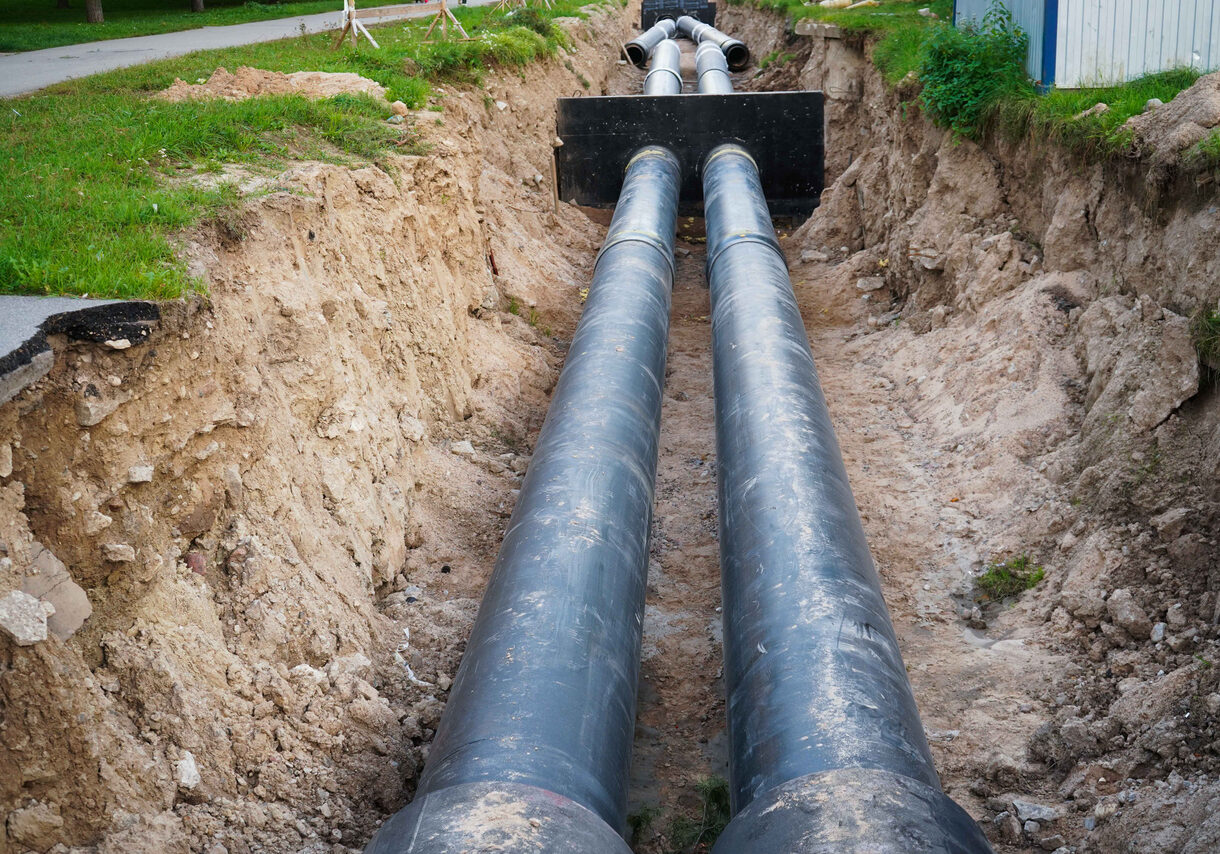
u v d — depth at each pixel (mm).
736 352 9070
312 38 19375
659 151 17281
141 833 4617
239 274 7055
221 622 5879
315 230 8164
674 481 10180
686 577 8617
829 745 4559
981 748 6449
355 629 6738
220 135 9477
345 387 7801
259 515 6406
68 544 4992
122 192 7469
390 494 8062
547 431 7672
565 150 17953
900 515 9156
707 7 39031
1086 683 6758
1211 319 7660
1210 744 5680
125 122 9750
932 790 4184
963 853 3842
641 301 10336
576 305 14508
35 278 5664
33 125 10102
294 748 5625
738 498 6871
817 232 16969
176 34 22484
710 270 12391
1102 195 10039
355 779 5754
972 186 12500
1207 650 6367
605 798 4664
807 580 5684
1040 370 9766
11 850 4215
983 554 8367
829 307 14727
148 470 5383
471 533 8773
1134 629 6875
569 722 4844
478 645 5383
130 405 5398
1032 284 10758
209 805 5066
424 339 9781
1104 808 5684
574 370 8664
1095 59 11484
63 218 6859
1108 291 9688
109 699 4926
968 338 11258
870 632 5312
